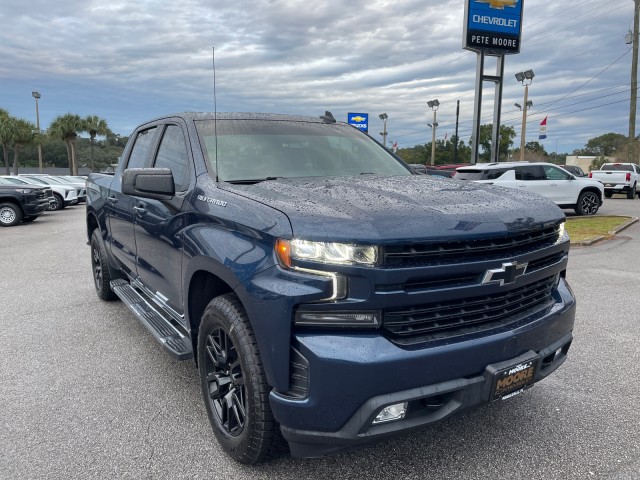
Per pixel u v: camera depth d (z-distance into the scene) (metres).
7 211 15.73
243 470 2.70
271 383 2.33
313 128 4.05
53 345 4.65
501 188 3.13
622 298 6.12
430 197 2.66
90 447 2.95
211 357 2.91
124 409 3.42
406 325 2.27
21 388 3.75
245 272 2.41
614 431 3.08
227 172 3.27
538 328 2.59
